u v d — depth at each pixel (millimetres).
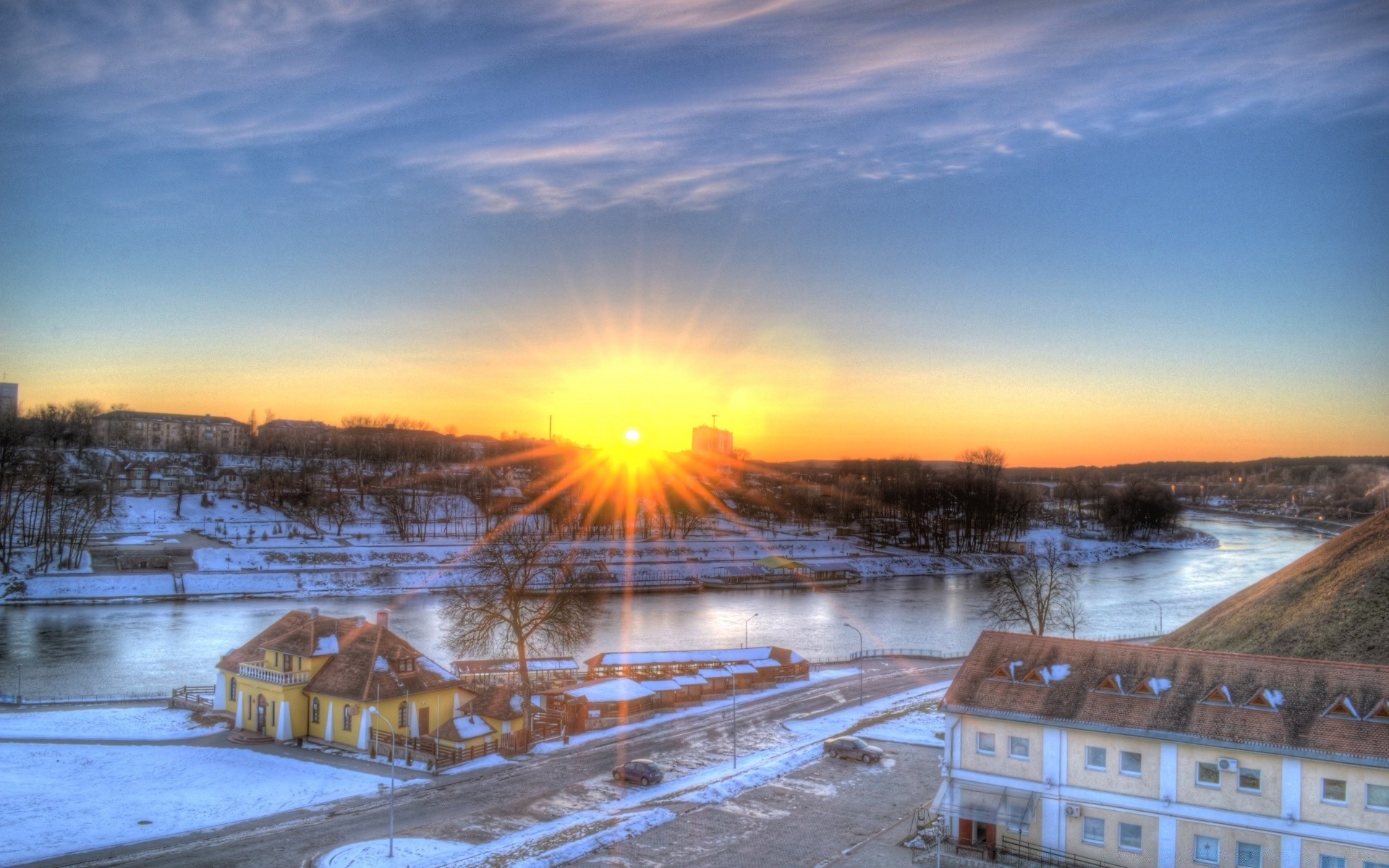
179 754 92688
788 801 82500
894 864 68562
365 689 95438
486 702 101250
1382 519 102125
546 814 79125
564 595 124500
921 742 102125
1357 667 64938
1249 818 62312
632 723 111688
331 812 78625
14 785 81562
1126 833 66375
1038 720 69125
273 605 191125
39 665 135375
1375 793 59156
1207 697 66438
